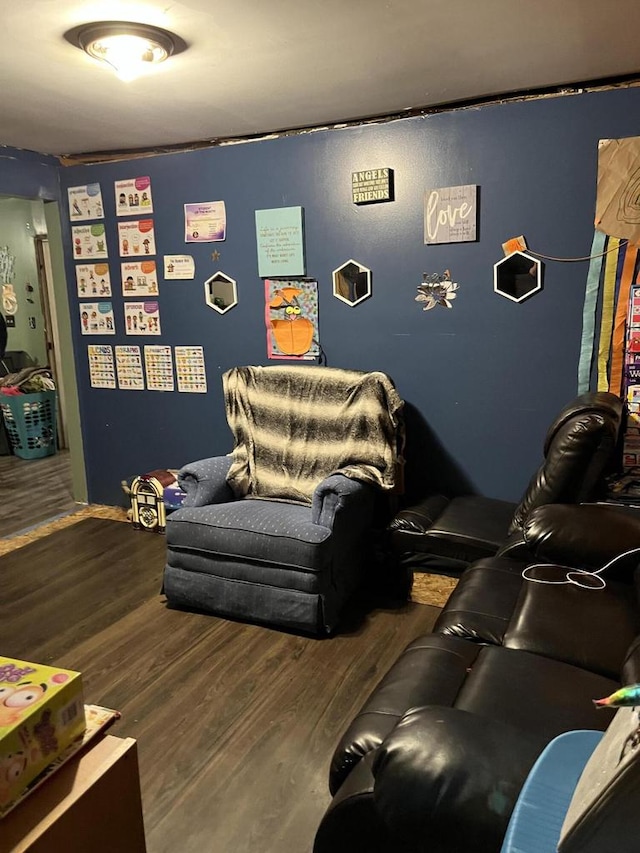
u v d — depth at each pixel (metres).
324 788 1.79
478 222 2.91
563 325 2.85
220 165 3.40
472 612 1.88
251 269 3.44
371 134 3.04
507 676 1.49
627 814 0.66
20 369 6.01
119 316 3.88
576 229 2.75
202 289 3.60
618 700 0.74
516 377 2.97
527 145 2.77
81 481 4.29
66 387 4.18
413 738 1.00
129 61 2.17
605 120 2.63
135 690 2.24
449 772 0.95
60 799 1.06
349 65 2.40
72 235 3.90
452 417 3.14
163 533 3.72
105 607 2.86
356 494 2.68
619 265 2.71
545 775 0.91
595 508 2.10
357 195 3.08
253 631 2.63
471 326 3.02
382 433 2.90
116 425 4.07
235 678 2.30
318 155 3.16
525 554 2.19
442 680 1.54
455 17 2.00
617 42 2.24
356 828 1.14
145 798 1.76
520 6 1.93
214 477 3.01
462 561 2.62
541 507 2.15
